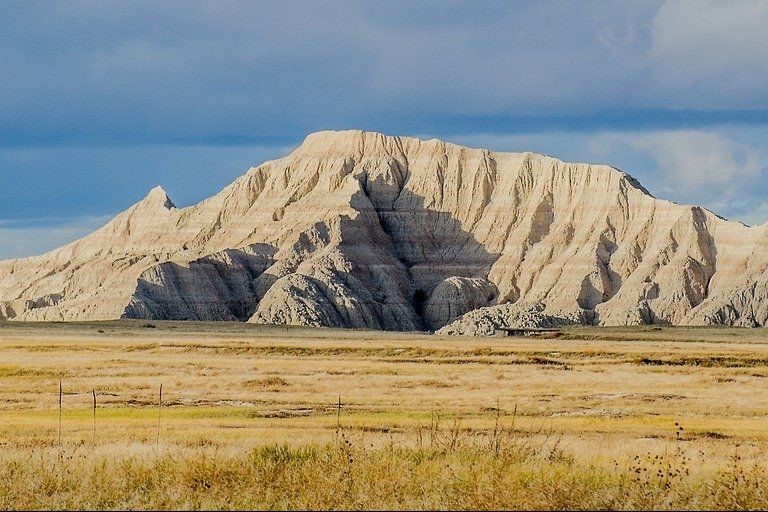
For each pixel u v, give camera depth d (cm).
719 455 8825
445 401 15738
